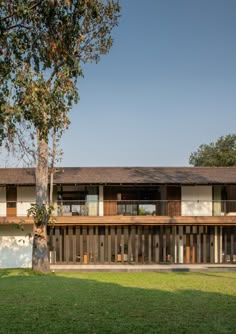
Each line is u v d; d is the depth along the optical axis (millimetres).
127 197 28297
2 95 6703
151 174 28953
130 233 26953
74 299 10086
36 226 21469
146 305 9234
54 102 7086
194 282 15352
